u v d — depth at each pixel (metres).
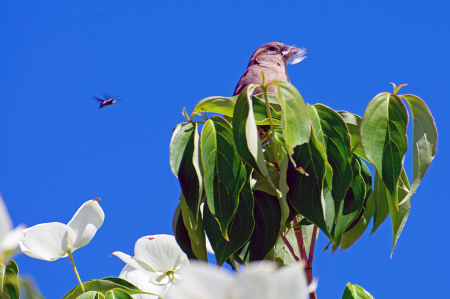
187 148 2.38
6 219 1.45
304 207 2.37
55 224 2.35
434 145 2.36
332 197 2.39
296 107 2.36
